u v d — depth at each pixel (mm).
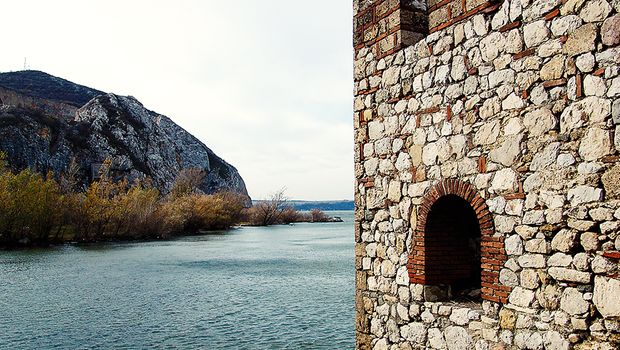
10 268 32938
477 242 7152
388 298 7336
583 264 4977
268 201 103750
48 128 89188
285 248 47406
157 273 30578
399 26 7238
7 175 52906
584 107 5008
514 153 5645
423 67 6867
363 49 7961
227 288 25281
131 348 15680
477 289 6840
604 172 4832
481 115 6047
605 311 4797
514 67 5680
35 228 50875
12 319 19250
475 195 6082
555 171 5242
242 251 44469
